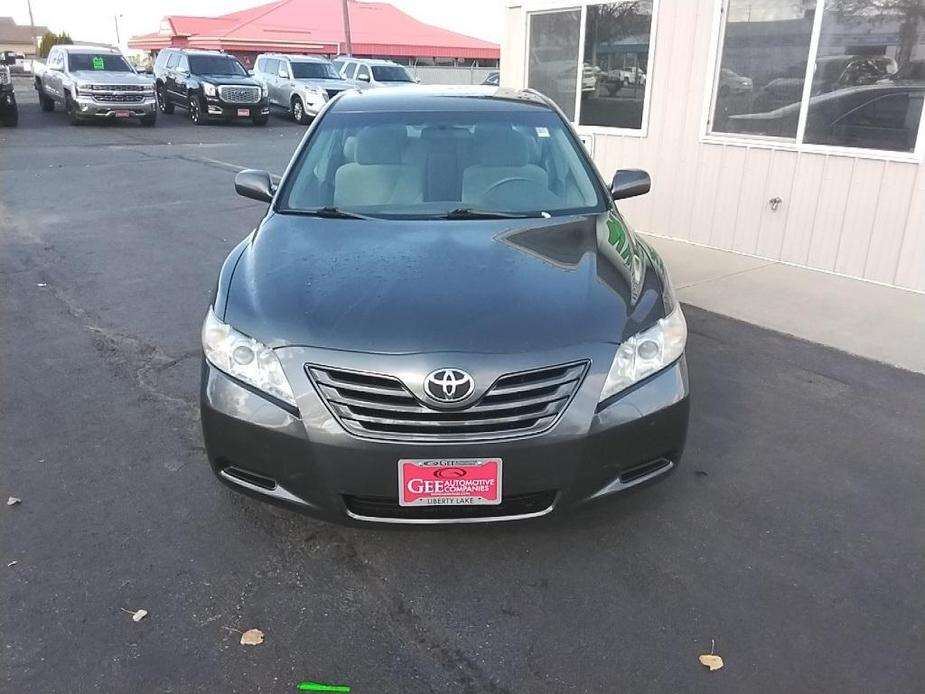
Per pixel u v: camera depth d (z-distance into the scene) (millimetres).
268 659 2523
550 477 2727
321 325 2775
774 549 3123
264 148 16625
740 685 2441
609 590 2869
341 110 4492
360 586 2877
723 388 4648
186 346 5199
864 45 6461
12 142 16219
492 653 2566
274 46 45375
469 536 3174
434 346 2664
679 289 6582
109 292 6387
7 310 5898
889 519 3346
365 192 3965
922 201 6336
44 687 2389
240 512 3312
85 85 19062
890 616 2754
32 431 3996
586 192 4086
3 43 97750
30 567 2938
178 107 25516
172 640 2594
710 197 7867
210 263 7332
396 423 2650
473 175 4062
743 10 7211
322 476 2719
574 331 2779
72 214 9422
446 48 49094
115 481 3539
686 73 7793
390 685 2432
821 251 7086
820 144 6895
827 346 5344
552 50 9398
